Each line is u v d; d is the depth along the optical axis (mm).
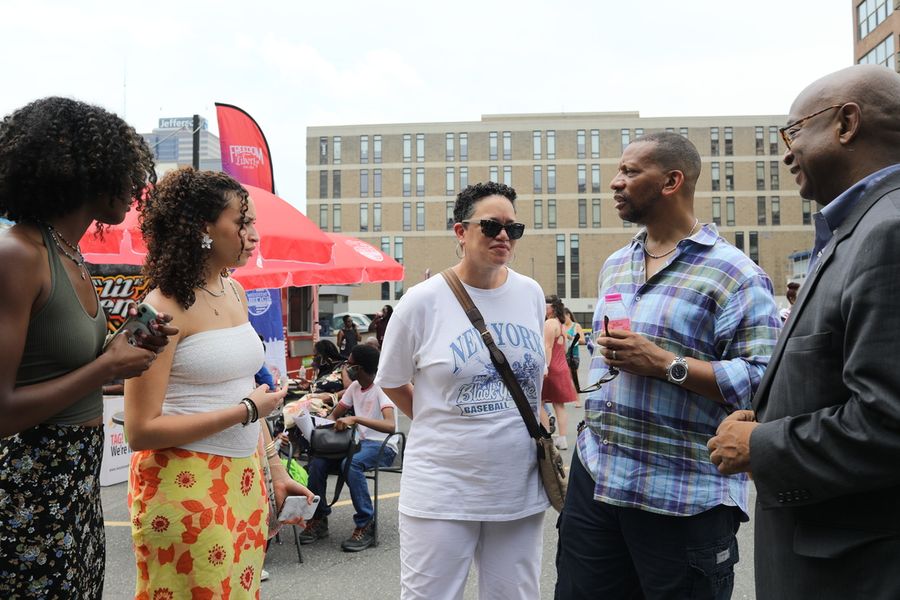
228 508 2275
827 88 1655
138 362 1797
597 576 2424
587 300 73125
